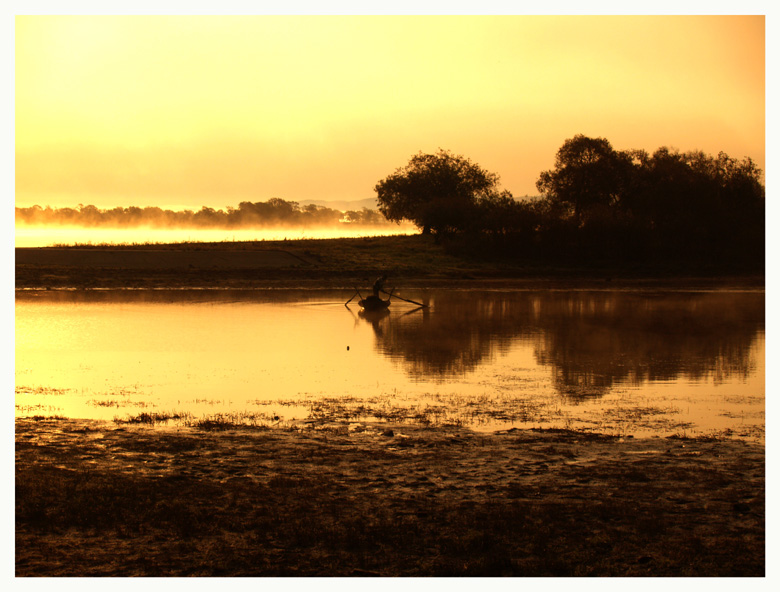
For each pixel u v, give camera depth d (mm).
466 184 89875
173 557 8039
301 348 24750
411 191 89688
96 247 62188
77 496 9625
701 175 75375
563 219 69500
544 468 11477
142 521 8961
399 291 48500
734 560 8078
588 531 8844
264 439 13125
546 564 7957
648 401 17250
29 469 10766
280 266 57000
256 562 7949
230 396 17391
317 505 9609
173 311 35031
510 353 24141
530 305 40156
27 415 15211
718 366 21906
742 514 9453
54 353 23234
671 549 8336
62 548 8195
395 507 9594
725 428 14695
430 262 63125
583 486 10578
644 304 41062
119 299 40156
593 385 19047
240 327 29781
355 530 8719
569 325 31438
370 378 19781
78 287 45969
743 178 76562
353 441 13125
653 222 70812
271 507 9516
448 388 18562
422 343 26125
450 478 10938
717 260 66938
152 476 10734
